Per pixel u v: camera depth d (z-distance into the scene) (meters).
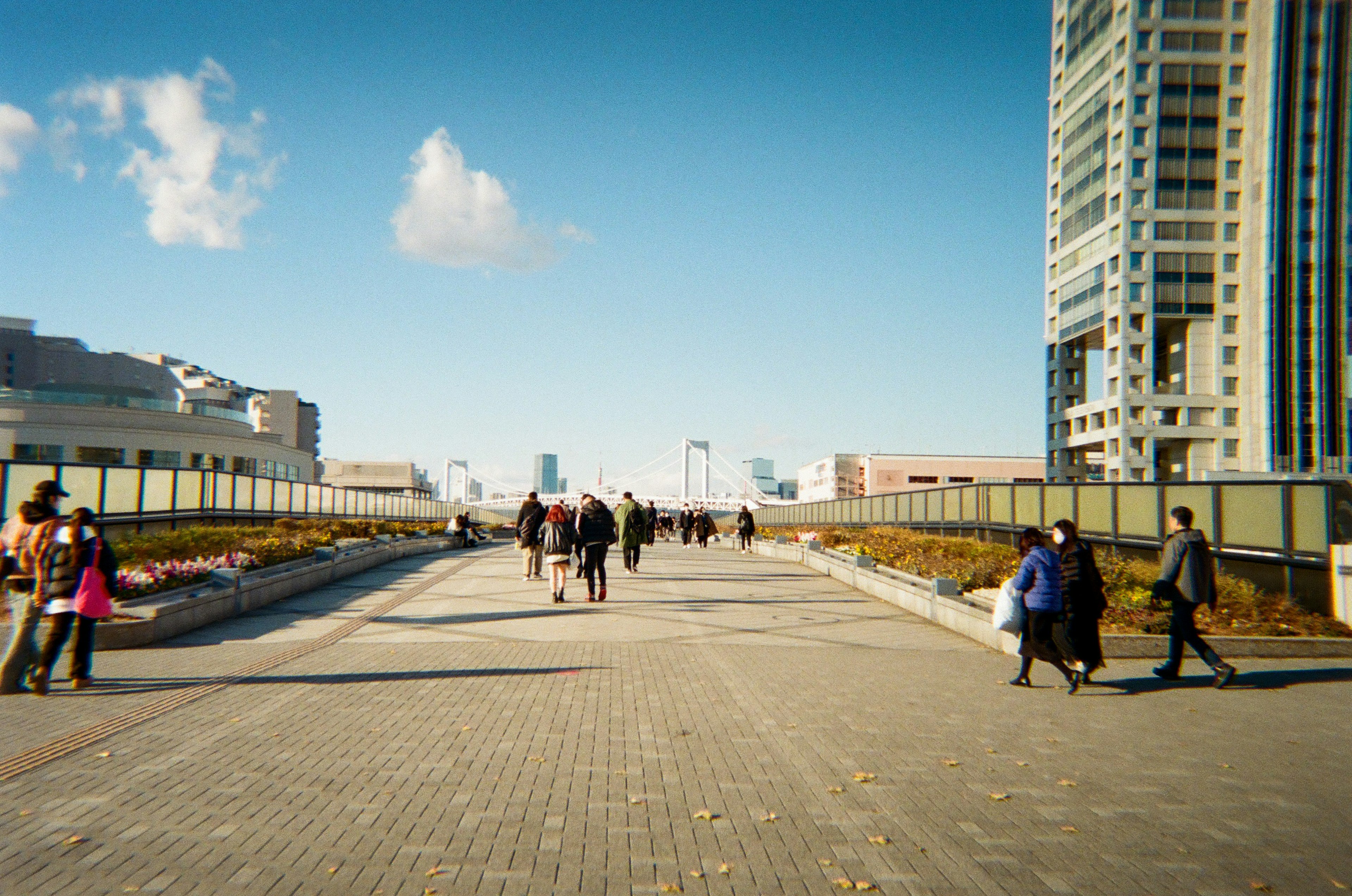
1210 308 85.00
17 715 7.21
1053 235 98.62
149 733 6.66
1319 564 12.77
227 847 4.47
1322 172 82.38
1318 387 81.75
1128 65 85.06
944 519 29.34
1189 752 6.44
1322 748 6.57
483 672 9.17
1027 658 8.79
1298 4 83.06
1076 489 20.08
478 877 4.16
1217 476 52.44
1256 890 4.12
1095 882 4.19
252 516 29.84
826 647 11.03
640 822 4.90
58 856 4.34
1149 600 11.87
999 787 5.61
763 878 4.19
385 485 147.50
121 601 11.63
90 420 61.91
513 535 62.44
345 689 8.29
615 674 9.10
